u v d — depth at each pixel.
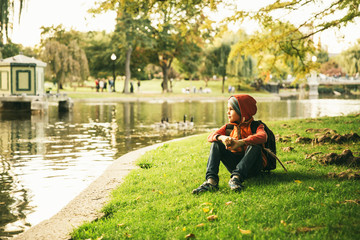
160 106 35.91
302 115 26.31
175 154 9.05
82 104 37.81
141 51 60.84
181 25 11.04
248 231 3.83
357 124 11.78
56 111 28.86
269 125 12.88
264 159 5.68
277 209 4.43
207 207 4.66
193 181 6.14
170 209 4.77
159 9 10.57
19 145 12.54
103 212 5.09
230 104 5.62
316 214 4.21
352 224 3.85
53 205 6.07
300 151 7.90
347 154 6.68
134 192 5.82
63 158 10.21
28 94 29.03
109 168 7.96
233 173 5.33
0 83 29.20
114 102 42.22
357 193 4.84
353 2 9.27
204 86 82.00
